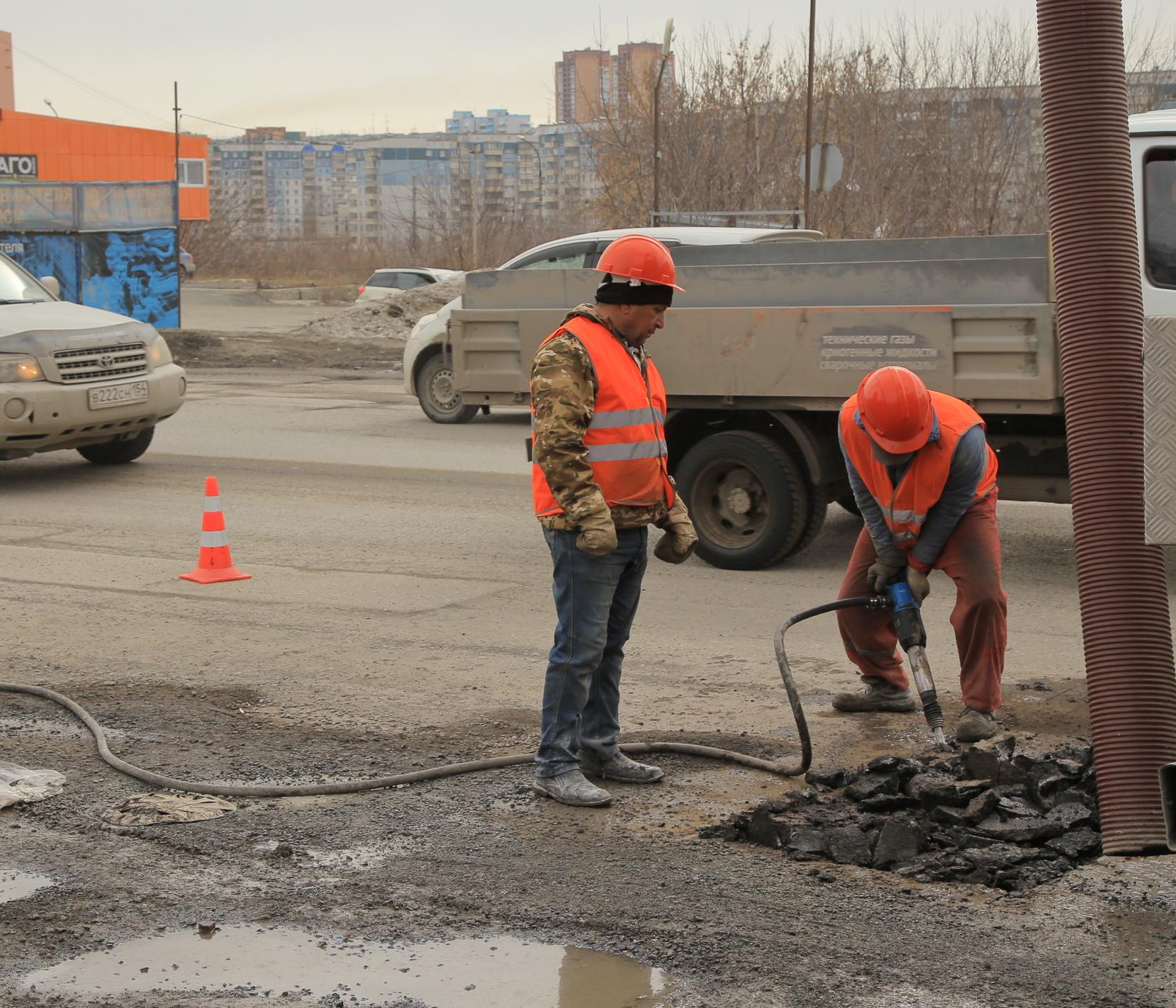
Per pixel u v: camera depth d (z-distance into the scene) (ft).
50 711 19.89
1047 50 13.80
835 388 26.78
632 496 15.90
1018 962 12.18
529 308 31.32
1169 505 10.90
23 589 27.37
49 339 38.24
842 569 28.76
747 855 14.69
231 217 255.91
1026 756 17.02
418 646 23.15
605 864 14.47
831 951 12.45
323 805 16.30
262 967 12.36
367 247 263.90
